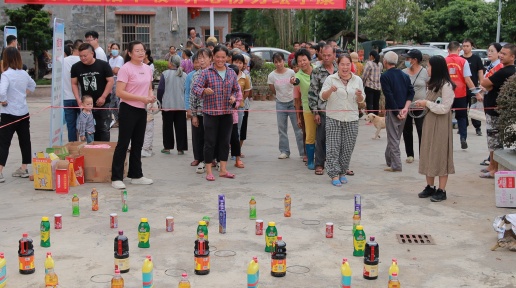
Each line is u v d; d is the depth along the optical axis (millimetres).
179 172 9938
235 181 9273
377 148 12234
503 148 9195
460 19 42125
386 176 9641
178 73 11125
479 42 41219
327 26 40688
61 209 7672
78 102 9992
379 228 6934
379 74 15258
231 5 11703
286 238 6551
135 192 8578
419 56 10086
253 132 14492
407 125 10453
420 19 39812
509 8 25766
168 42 29500
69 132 10438
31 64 28000
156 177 9555
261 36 39344
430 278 5461
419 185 9023
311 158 10148
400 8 38969
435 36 42781
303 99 9906
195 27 33344
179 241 6430
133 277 5434
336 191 8656
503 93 8578
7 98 8992
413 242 6453
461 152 11625
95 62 9922
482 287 5270
